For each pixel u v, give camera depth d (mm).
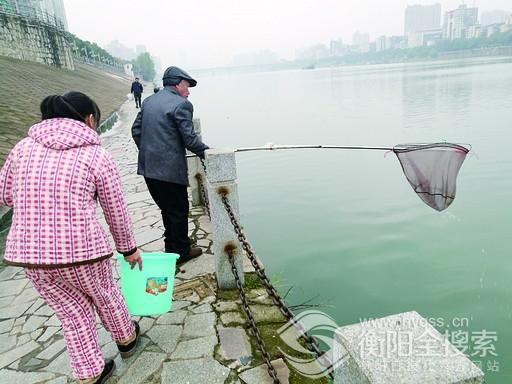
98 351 2346
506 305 4562
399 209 7879
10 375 2707
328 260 5898
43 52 37500
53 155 2031
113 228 2240
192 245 4453
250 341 2885
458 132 16047
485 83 41000
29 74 26719
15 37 32656
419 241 6406
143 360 2729
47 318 3381
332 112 26312
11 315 3463
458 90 35344
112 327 2590
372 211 7855
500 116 19172
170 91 3658
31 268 2016
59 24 45844
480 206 7883
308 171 11352
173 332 3008
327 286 5156
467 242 6301
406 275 5371
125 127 18000
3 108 14531
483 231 6695
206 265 3998
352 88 50062
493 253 5879
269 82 103438
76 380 2439
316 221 7543
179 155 3607
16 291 3904
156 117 3525
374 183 9773
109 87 48375
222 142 17438
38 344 3033
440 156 3248
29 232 2018
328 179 10391
